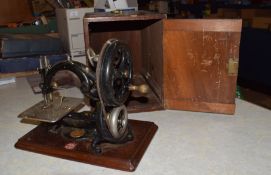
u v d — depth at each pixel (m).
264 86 3.19
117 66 0.81
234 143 0.91
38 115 0.91
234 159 0.82
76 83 0.89
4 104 1.28
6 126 1.08
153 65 1.35
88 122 0.92
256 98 2.90
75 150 0.85
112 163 0.80
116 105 0.83
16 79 1.61
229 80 1.06
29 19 2.15
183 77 1.10
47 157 0.86
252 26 3.06
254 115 1.10
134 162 0.80
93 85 0.83
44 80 0.93
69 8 1.63
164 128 1.02
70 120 0.94
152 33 1.33
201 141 0.92
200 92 1.11
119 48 0.78
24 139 0.93
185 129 1.01
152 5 3.65
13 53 1.58
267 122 1.04
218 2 3.65
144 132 0.95
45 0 2.13
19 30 1.89
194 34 1.04
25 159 0.86
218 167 0.79
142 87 0.85
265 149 0.87
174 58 1.09
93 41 1.54
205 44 1.04
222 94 1.08
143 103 1.21
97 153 0.83
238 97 1.29
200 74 1.08
